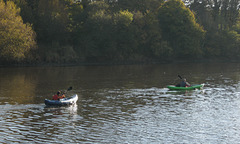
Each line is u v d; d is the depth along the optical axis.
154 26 90.25
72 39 82.50
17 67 66.69
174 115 23.27
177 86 36.25
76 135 18.50
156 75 51.94
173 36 96.56
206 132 19.17
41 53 74.62
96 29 80.88
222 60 103.12
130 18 82.75
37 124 20.62
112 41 83.19
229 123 21.12
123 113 23.80
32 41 64.69
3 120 21.44
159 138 18.06
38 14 76.38
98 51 83.62
